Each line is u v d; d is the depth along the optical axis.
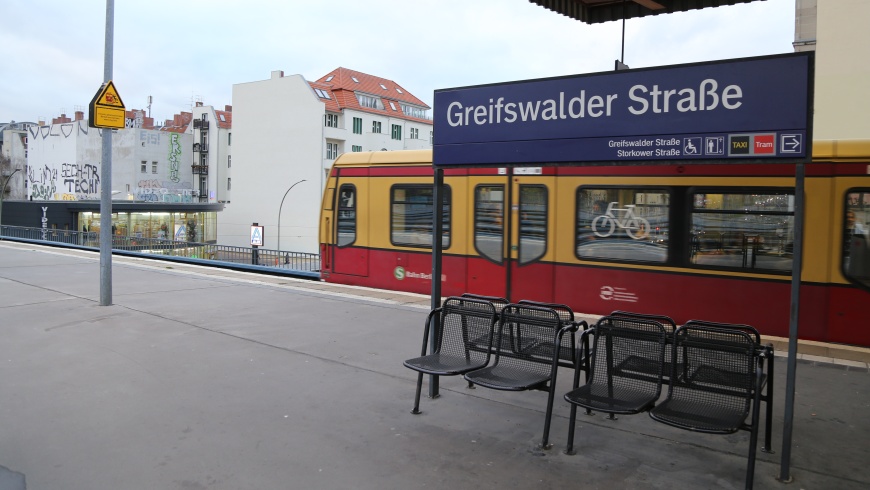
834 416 5.15
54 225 46.91
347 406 5.36
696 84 4.21
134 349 7.18
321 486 3.91
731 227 8.27
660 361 4.47
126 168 69.19
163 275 13.69
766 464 4.23
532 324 5.08
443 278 10.79
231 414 5.15
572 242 9.44
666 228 8.69
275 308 9.75
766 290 8.05
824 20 12.30
